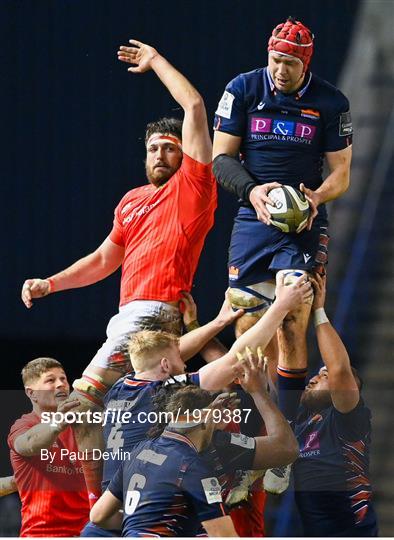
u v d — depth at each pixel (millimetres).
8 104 33844
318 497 21344
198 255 22672
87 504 21891
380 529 24578
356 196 36250
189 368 26531
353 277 35375
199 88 33438
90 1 33656
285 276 20375
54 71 33781
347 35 33938
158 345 20734
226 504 20391
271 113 20766
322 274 21172
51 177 33906
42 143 33875
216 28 33344
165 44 33531
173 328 22062
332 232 36094
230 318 21422
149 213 22641
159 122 23297
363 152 36500
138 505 19156
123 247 23531
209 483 19000
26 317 33625
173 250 22234
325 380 21516
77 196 33906
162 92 33594
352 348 34062
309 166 20812
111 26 33688
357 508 21328
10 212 33906
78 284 23781
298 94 20703
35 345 33531
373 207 36094
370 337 34188
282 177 20719
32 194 33938
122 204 23203
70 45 33719
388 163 36188
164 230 22391
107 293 33438
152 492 19125
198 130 22172
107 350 22156
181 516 19047
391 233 35812
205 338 21453
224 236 32594
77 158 33906
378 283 35188
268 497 21812
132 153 33781
